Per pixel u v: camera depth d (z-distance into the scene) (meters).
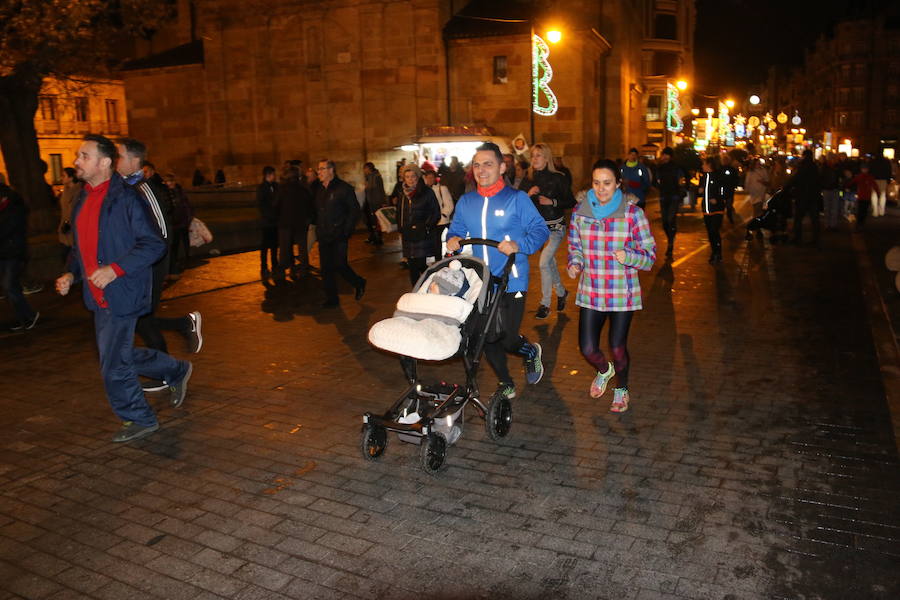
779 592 3.38
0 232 8.88
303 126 34.78
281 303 10.79
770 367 6.89
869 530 3.90
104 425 5.80
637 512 4.15
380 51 33.06
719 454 4.93
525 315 9.39
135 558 3.83
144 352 5.79
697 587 3.43
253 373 7.11
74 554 3.88
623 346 5.60
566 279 12.39
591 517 4.11
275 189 13.30
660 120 50.31
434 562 3.71
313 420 5.78
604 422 5.57
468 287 5.06
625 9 40.84
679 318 9.00
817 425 5.41
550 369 7.00
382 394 6.39
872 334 8.05
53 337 8.88
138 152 6.07
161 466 4.98
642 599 3.35
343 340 8.35
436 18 32.12
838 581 3.45
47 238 15.01
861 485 4.43
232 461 5.03
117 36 17.64
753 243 16.44
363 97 33.56
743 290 10.78
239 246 17.25
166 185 13.04
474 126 28.47
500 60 32.41
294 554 3.82
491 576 3.57
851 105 93.81
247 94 35.53
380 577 3.59
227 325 9.34
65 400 6.43
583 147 32.81
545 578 3.54
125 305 5.19
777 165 22.73
